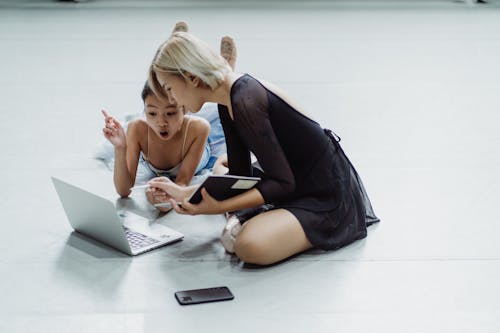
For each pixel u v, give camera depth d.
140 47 6.09
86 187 3.56
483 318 2.57
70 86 5.07
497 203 3.45
